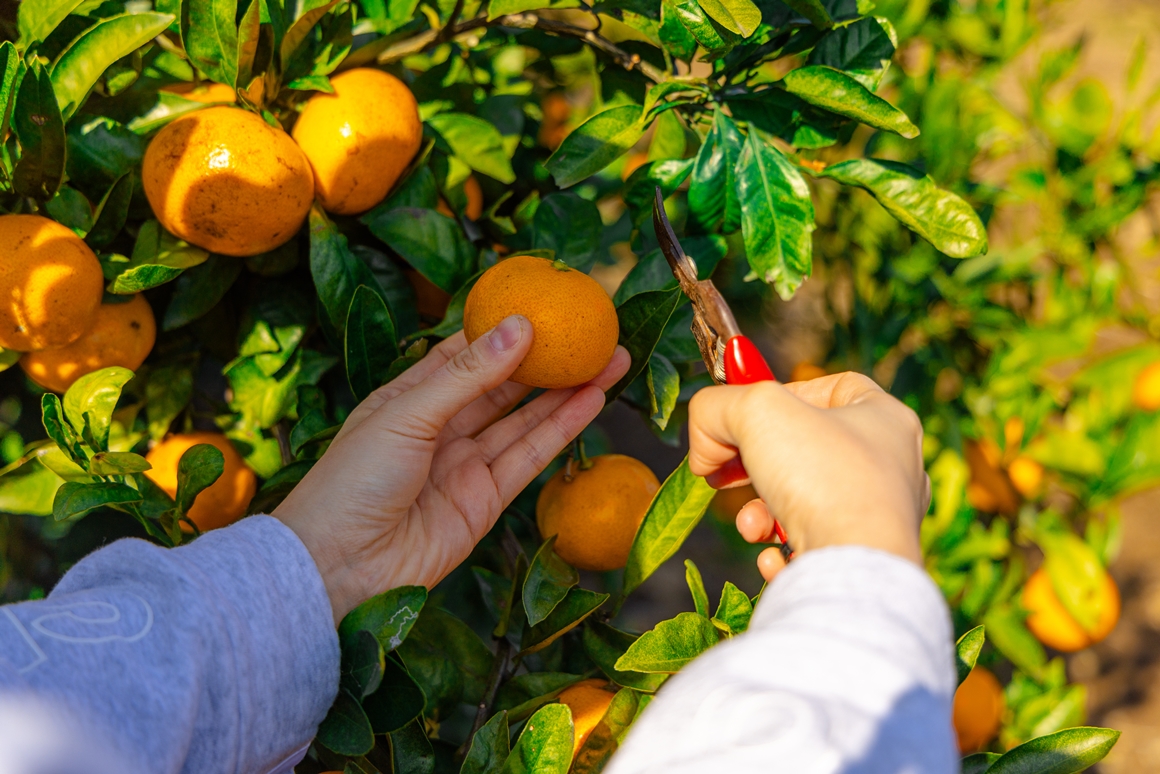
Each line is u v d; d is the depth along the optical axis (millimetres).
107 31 1065
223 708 755
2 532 1466
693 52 1191
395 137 1166
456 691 1231
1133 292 2266
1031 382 2188
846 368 2387
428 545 1062
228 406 1393
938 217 1203
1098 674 3299
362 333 1137
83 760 609
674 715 561
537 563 1149
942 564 2020
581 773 1046
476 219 1491
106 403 1074
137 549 789
